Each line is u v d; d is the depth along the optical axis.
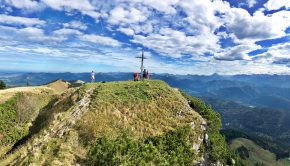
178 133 48.16
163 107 55.69
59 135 41.50
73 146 39.22
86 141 40.88
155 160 38.62
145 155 37.84
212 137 58.59
